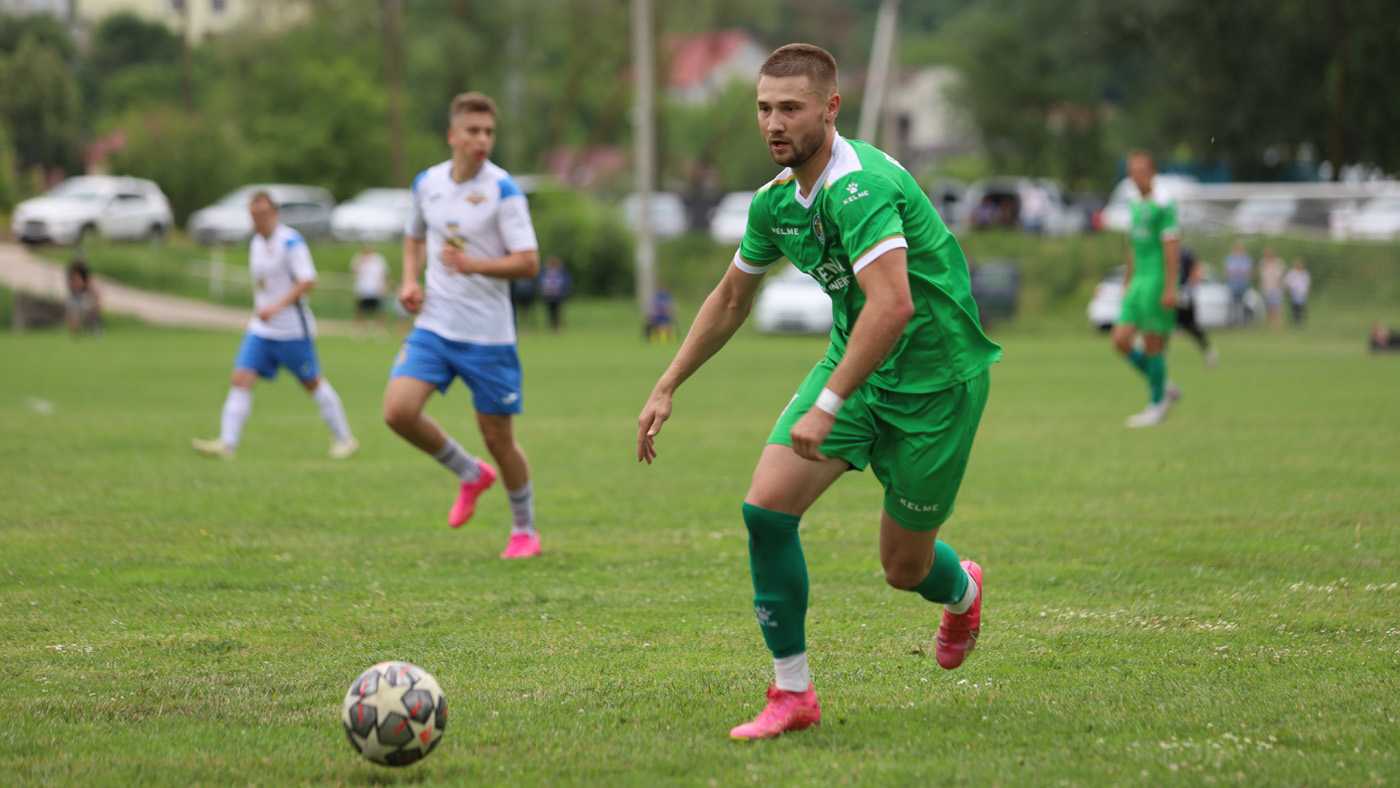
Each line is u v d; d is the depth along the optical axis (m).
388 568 26.75
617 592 24.58
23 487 36.66
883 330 15.24
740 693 18.00
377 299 125.25
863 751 15.47
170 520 31.86
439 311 27.84
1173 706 17.09
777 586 16.20
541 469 41.06
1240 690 17.84
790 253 16.69
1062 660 19.66
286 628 21.83
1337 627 21.50
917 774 14.55
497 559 27.69
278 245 42.91
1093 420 53.09
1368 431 48.25
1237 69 184.12
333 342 112.75
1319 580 25.08
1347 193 139.75
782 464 16.19
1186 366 83.56
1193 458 41.59
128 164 194.62
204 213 172.12
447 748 15.69
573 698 17.73
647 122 128.62
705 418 56.56
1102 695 17.73
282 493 35.97
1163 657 19.75
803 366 87.88
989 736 15.98
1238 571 25.86
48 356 94.81
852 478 39.72
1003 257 156.50
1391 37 171.88
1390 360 88.50
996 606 23.19
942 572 17.38
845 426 16.23
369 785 14.50
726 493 36.41
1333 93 178.88
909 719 16.78
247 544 29.09
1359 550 27.67
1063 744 15.62
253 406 63.09
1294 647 20.25
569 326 136.75
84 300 117.06
